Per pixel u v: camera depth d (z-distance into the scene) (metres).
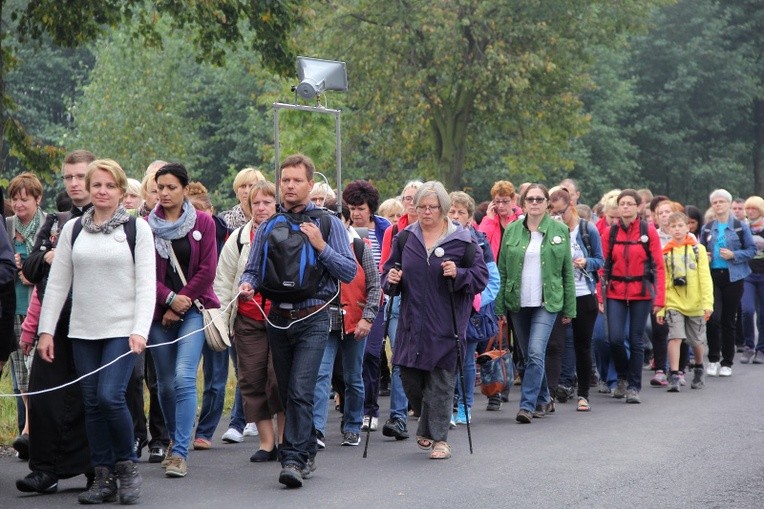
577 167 88.62
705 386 24.02
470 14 61.09
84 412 13.03
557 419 19.28
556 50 62.62
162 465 14.59
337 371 17.69
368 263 15.39
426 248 15.50
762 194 102.69
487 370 20.02
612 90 90.56
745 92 96.88
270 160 68.94
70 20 38.75
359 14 63.00
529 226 19.28
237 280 15.72
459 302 15.55
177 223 14.37
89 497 12.58
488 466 14.80
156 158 73.44
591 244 21.22
